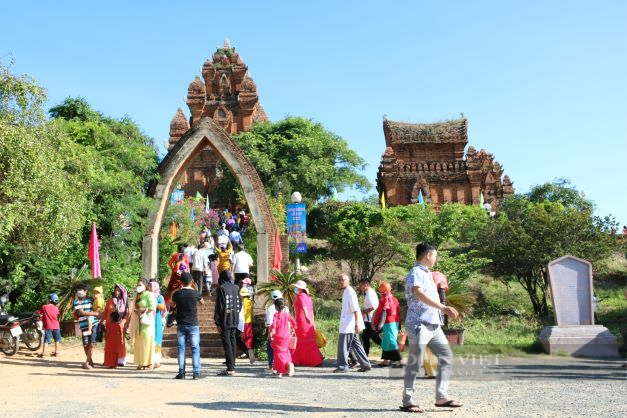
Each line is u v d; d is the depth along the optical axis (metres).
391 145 51.06
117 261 19.92
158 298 12.37
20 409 7.04
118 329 12.21
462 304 13.23
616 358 13.52
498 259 22.00
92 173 17.91
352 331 11.22
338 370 11.21
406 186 49.53
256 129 48.66
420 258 6.88
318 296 24.27
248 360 13.95
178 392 8.50
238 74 60.31
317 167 44.69
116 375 10.76
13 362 12.46
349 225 27.84
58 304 16.48
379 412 6.59
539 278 22.08
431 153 50.75
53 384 9.39
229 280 11.08
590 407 6.66
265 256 17.58
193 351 10.19
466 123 50.72
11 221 12.57
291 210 24.45
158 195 17.88
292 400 7.64
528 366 11.47
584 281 14.80
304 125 47.56
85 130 21.67
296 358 12.41
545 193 49.91
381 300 11.37
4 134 12.65
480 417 6.17
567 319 14.62
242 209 47.75
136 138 23.39
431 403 7.23
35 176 13.16
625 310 21.17
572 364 11.96
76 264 19.38
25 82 13.58
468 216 28.88
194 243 26.30
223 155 18.23
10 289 18.38
